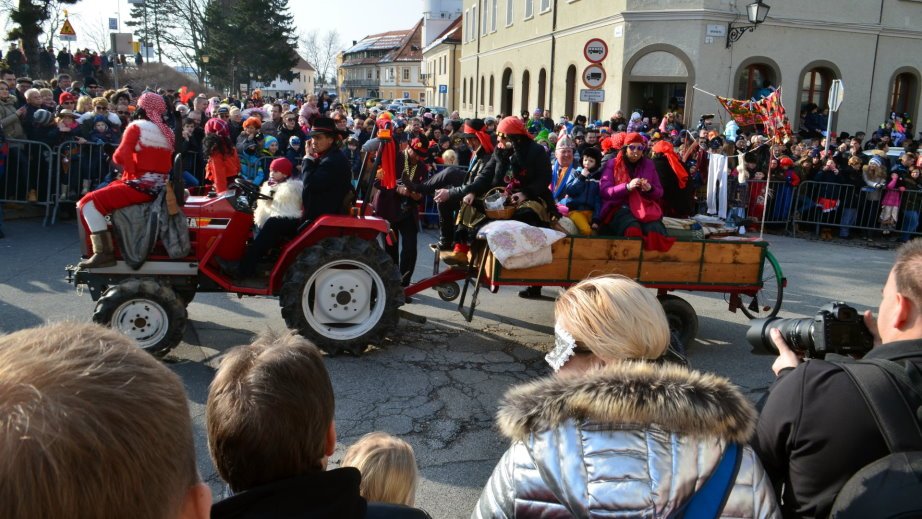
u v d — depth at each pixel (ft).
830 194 41.16
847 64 67.72
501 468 5.20
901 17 69.10
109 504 2.60
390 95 304.71
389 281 19.03
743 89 65.62
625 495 4.63
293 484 5.21
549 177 20.07
